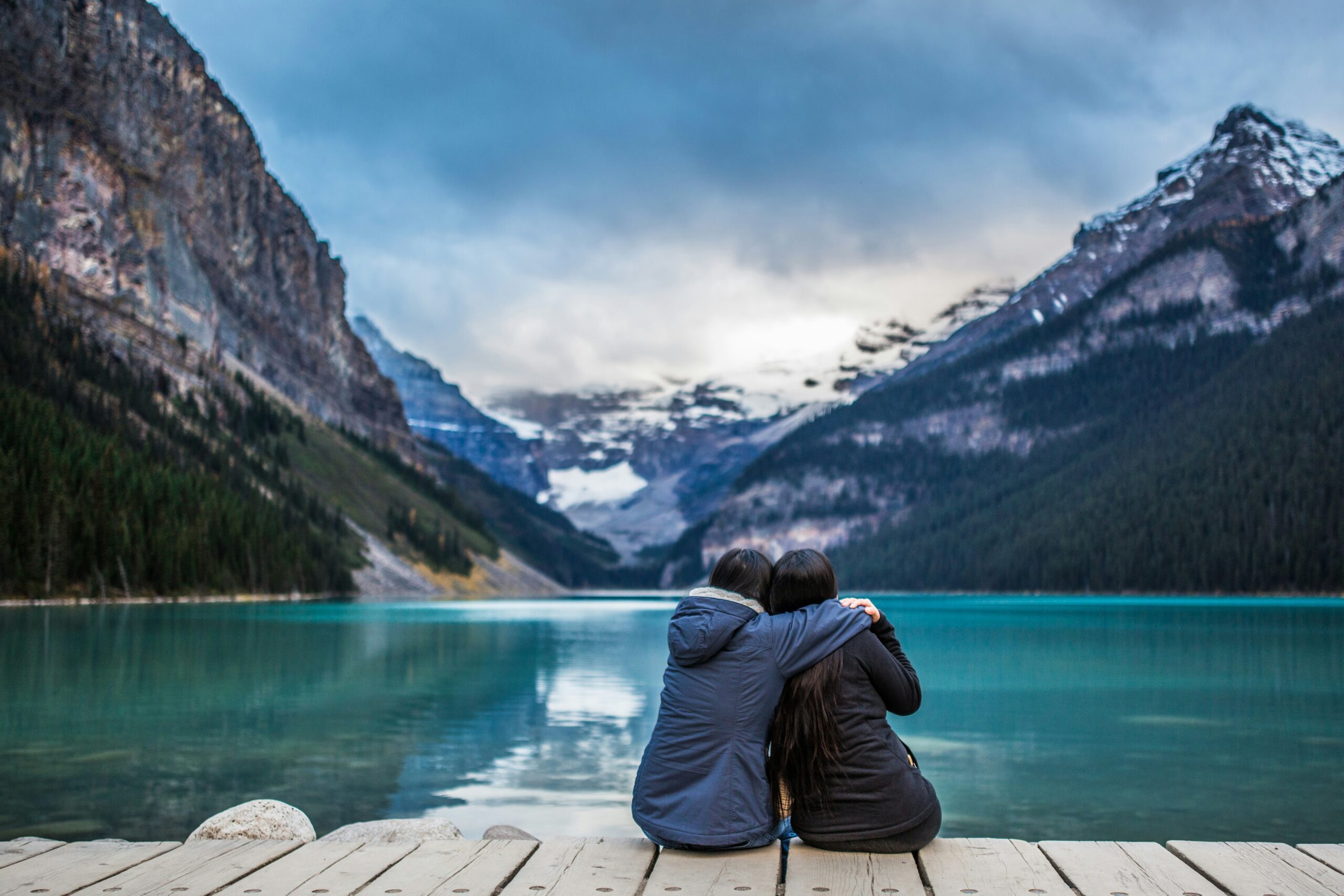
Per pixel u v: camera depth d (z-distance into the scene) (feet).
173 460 466.29
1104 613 376.07
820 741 21.15
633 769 66.95
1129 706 102.37
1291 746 78.64
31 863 20.98
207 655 147.95
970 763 71.87
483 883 19.65
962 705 103.55
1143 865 20.76
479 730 82.69
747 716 21.31
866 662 21.53
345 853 21.99
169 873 20.27
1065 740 81.66
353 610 340.80
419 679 121.29
